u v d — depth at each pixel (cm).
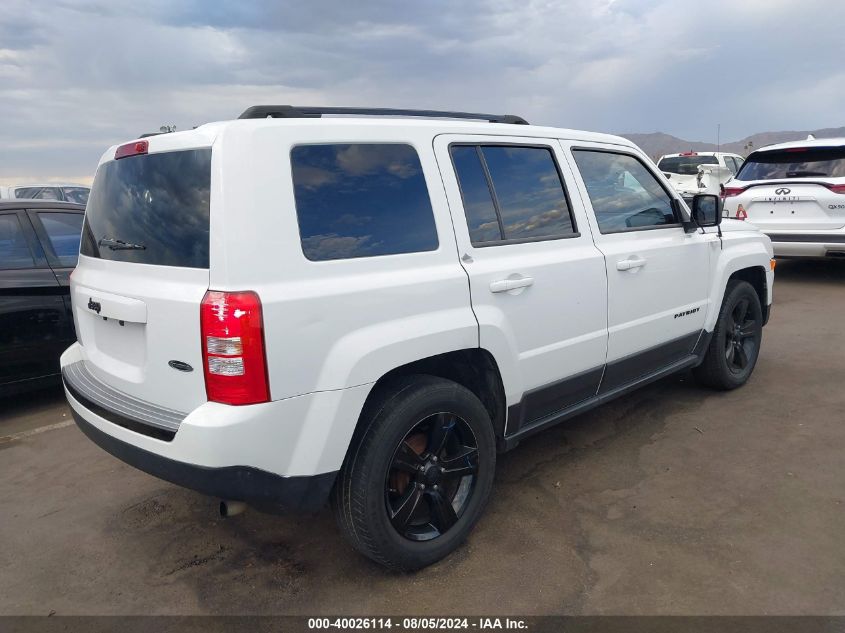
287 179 239
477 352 296
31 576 289
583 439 413
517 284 303
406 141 280
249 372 223
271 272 229
